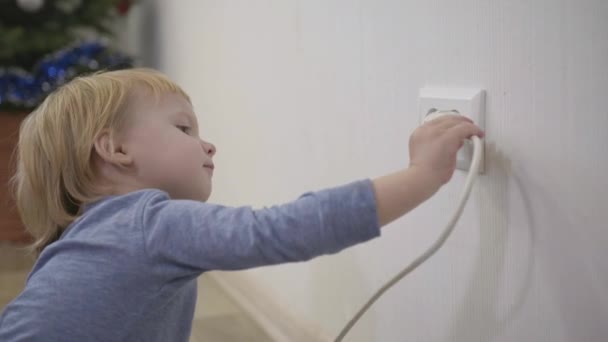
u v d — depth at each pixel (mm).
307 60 1029
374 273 874
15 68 2023
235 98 1373
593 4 537
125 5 2244
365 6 858
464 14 678
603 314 542
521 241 624
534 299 612
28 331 652
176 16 1829
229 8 1384
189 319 831
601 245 540
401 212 599
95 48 2035
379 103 836
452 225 642
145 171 746
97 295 646
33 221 819
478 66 662
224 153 1463
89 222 698
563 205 573
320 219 573
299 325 1098
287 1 1094
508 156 631
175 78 1865
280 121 1145
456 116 652
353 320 775
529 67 602
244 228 589
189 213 633
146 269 641
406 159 782
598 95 537
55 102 797
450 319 728
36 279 687
